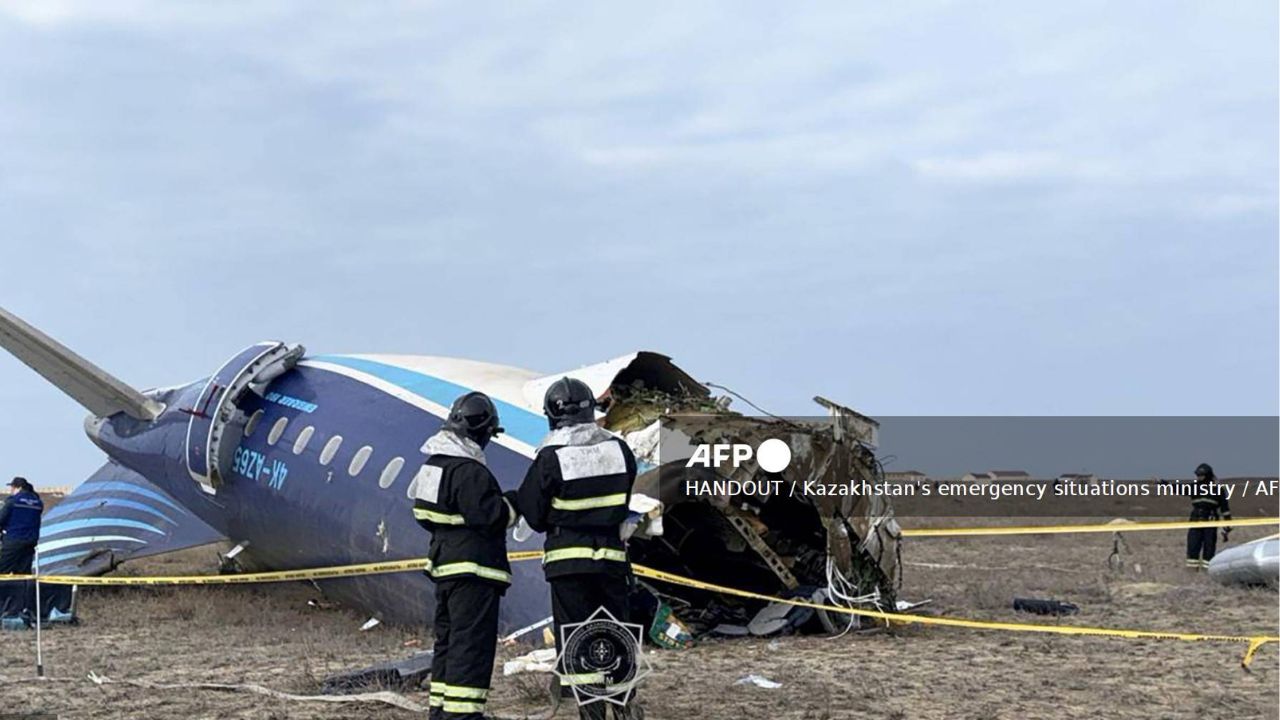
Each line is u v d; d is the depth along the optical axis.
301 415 16.81
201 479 17.70
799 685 10.21
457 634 7.67
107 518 21.52
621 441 7.96
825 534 14.05
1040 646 12.78
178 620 16.08
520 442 13.75
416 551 13.83
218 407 17.55
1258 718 8.84
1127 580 21.98
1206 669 11.16
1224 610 16.72
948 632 14.01
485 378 16.03
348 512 14.92
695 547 14.36
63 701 9.62
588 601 7.74
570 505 7.72
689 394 14.61
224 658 12.35
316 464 15.77
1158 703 9.41
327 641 13.71
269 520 16.70
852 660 11.73
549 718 8.48
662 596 13.57
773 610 13.84
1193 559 24.00
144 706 9.34
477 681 7.62
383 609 14.90
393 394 16.09
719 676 10.70
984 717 8.81
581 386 8.02
